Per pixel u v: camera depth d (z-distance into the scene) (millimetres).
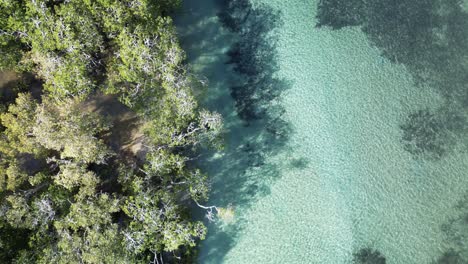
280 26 29188
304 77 29047
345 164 28781
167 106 23953
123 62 24484
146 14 23781
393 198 28922
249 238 27625
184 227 23812
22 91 26156
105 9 23562
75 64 23000
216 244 27250
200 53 28250
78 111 23531
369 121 29281
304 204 28219
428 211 29047
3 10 22516
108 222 23266
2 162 23375
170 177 24781
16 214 22281
